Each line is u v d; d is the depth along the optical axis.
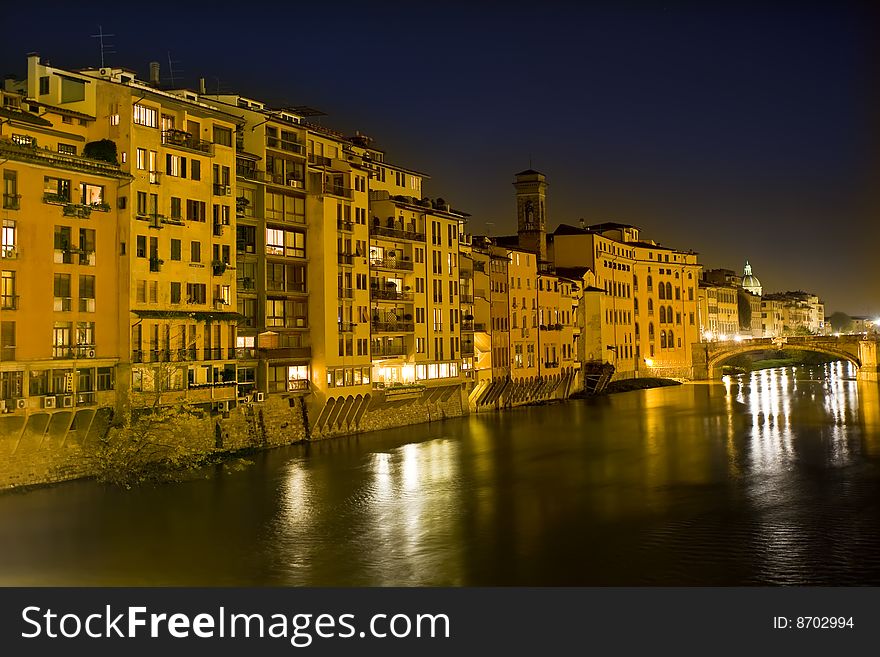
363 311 83.38
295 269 78.31
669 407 116.31
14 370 52.25
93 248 58.41
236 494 55.88
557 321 133.25
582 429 91.50
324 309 78.06
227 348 67.12
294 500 54.62
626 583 39.12
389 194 94.50
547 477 63.16
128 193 60.03
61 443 55.41
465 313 103.38
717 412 108.38
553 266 147.12
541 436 85.56
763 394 136.12
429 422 96.44
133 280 59.91
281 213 76.69
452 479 62.12
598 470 66.12
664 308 176.88
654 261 175.00
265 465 65.88
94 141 61.06
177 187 63.88
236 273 71.31
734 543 45.12
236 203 70.44
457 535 46.91
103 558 42.28
